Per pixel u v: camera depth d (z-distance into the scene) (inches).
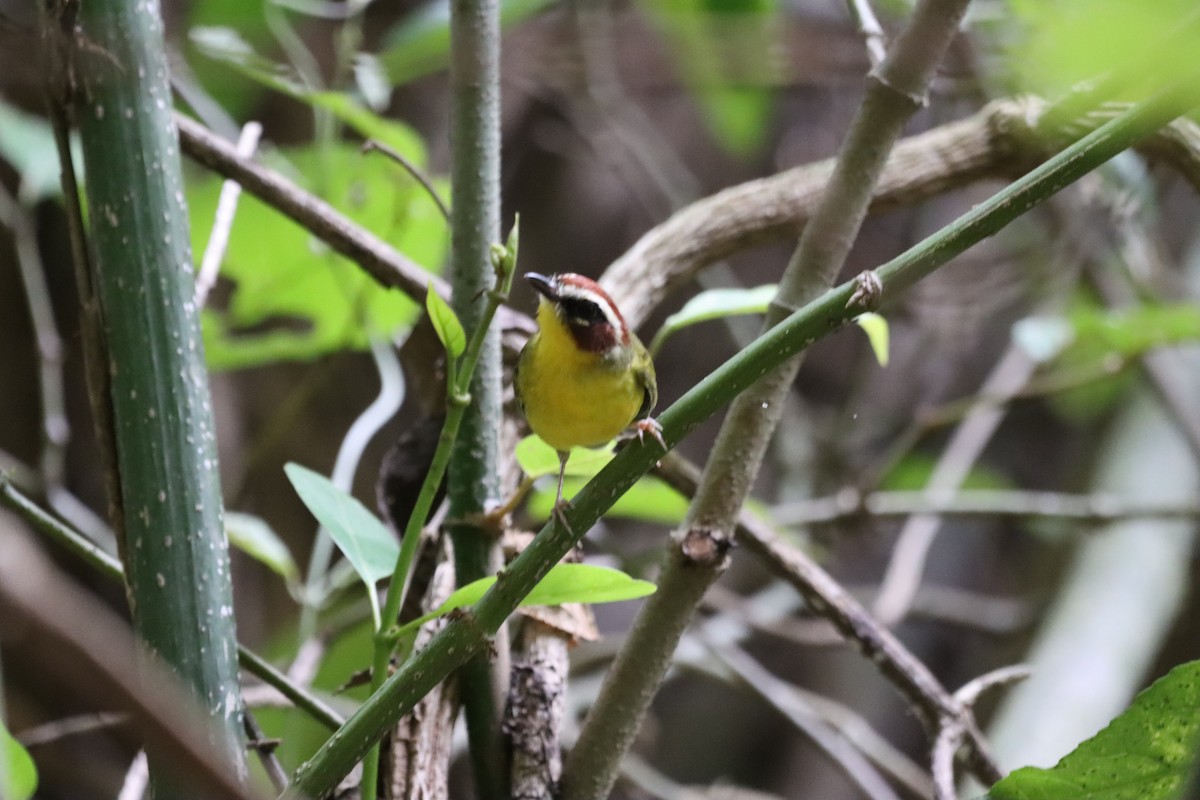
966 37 283.7
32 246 286.8
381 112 318.3
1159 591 321.7
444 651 271.3
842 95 377.7
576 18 348.2
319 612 285.6
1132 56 227.1
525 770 275.3
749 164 419.2
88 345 272.8
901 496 293.3
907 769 291.4
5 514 274.5
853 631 278.1
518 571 271.4
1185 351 380.8
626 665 274.8
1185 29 227.0
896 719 405.7
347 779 274.7
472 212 275.6
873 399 416.5
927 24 273.6
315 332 286.2
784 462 364.5
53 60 272.7
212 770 197.8
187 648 272.2
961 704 277.7
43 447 290.5
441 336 271.6
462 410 271.7
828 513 291.3
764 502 409.7
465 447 275.7
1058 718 292.0
